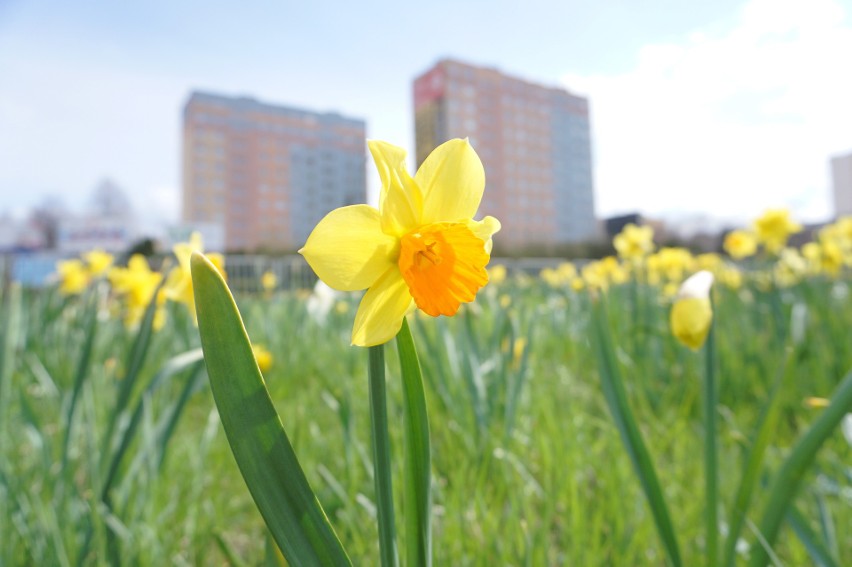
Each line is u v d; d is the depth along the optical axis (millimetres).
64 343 1132
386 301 223
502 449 624
